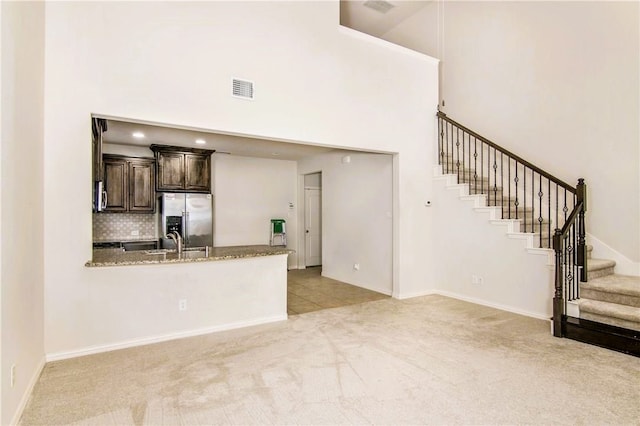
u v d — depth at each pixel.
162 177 6.15
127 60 3.29
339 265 6.71
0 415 1.92
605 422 2.16
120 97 3.26
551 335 3.67
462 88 6.10
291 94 4.20
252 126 3.94
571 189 4.01
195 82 3.61
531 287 4.33
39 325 2.84
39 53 2.84
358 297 5.40
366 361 3.06
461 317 4.32
